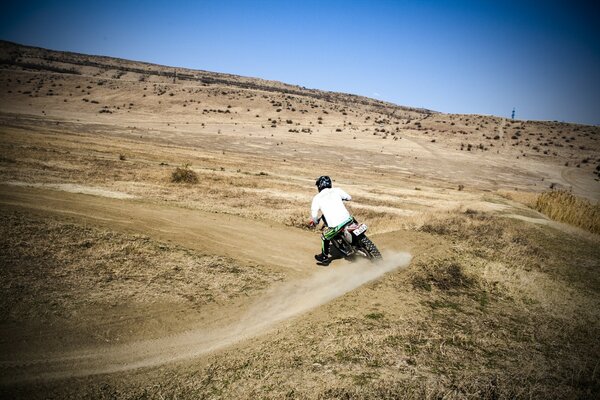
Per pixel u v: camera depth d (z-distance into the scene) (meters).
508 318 4.56
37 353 3.81
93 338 4.16
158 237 7.64
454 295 5.24
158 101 104.50
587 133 99.12
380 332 3.76
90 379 3.45
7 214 7.41
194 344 4.12
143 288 5.38
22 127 44.25
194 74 187.88
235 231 9.09
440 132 100.19
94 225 7.72
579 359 3.53
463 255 7.15
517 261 7.58
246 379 3.16
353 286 5.53
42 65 138.75
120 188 14.57
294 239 8.85
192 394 3.09
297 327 4.14
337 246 6.61
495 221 12.45
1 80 100.75
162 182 18.02
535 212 17.62
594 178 63.62
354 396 2.66
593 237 12.65
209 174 24.66
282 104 117.81
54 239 6.54
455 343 3.64
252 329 4.42
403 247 7.41
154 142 56.16
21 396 3.17
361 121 113.69
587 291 6.30
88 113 84.81
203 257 6.76
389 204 22.42
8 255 5.71
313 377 3.00
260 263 6.80
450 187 45.44
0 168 15.31
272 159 53.56
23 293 4.83
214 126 84.56
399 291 5.18
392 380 2.85
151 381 3.39
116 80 123.44
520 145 87.94
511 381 2.93
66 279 5.36
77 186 13.72
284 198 17.94
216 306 5.06
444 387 2.77
